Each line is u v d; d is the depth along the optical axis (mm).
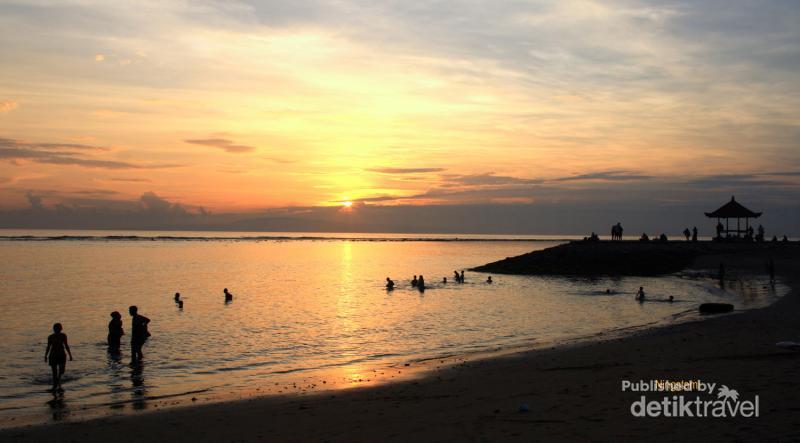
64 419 14000
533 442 9898
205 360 22594
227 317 35406
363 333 29016
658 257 69438
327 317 35156
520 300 43625
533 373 16875
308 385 17609
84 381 19047
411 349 24594
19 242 195875
